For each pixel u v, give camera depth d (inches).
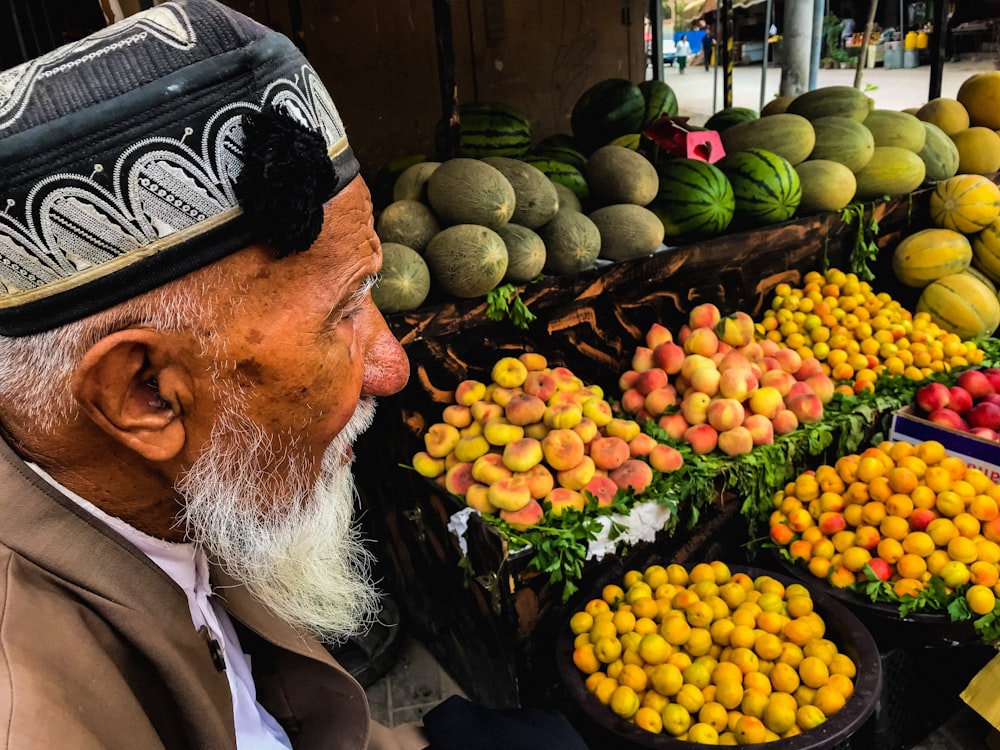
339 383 30.5
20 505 27.0
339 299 29.1
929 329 123.1
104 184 23.5
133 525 30.3
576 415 88.0
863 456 88.2
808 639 73.8
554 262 99.2
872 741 81.0
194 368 26.9
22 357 25.5
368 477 103.7
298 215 24.9
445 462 90.7
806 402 98.7
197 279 25.7
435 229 95.0
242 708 39.0
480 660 90.5
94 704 24.7
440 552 92.5
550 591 81.7
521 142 133.4
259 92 25.3
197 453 28.7
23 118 22.9
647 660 73.8
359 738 42.2
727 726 70.1
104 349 24.9
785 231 117.5
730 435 92.4
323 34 166.6
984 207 130.0
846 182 122.0
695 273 109.7
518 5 184.5
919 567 79.9
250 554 32.1
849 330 116.8
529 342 98.1
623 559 85.4
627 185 108.5
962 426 97.3
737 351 104.3
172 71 24.0
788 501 90.8
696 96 457.4
